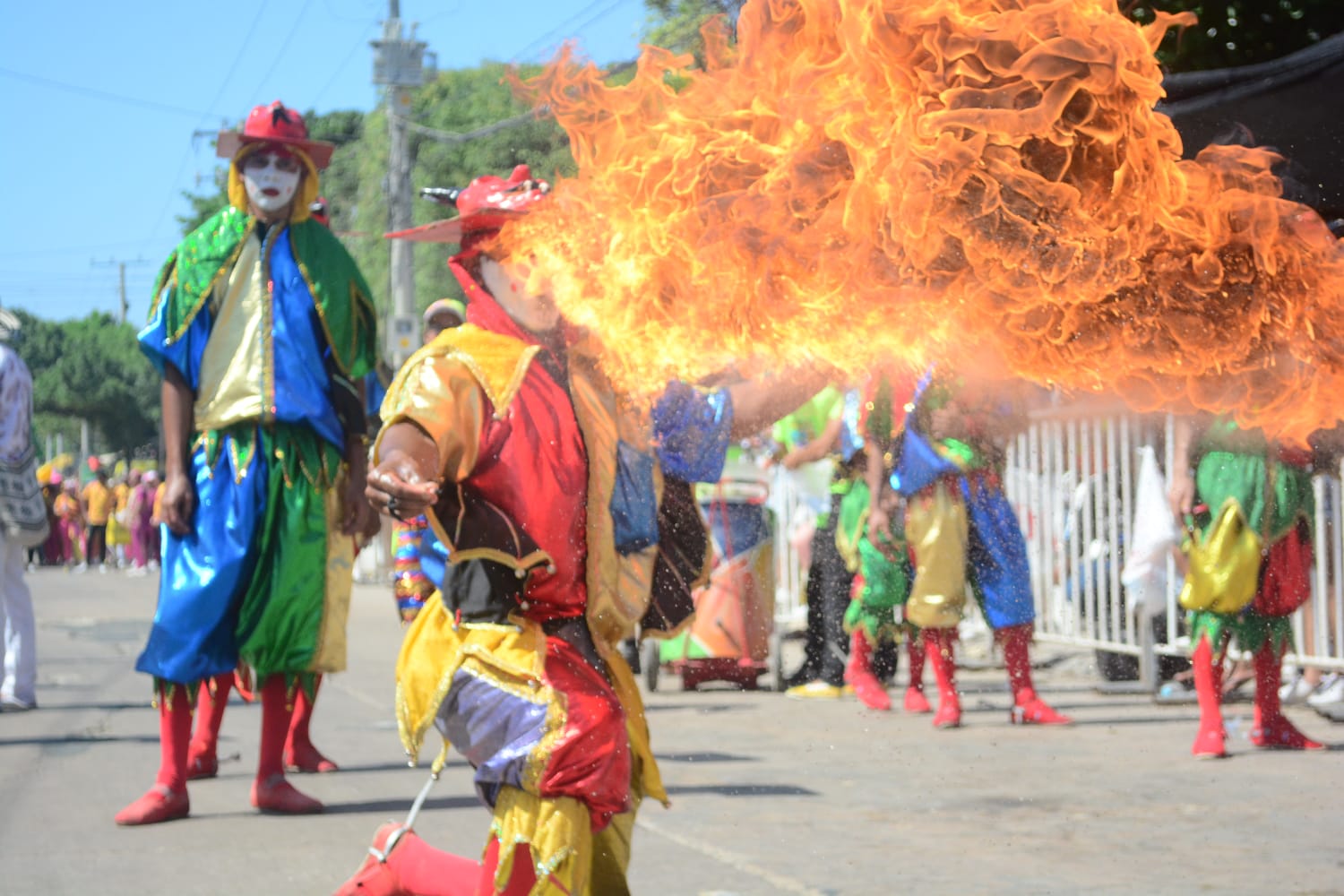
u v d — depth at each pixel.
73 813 5.06
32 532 7.86
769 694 8.45
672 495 3.09
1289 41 8.23
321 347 5.05
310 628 5.00
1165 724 6.80
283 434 4.96
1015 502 8.70
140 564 31.94
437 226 3.02
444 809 5.05
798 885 3.90
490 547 2.75
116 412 96.00
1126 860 4.12
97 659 11.08
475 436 2.79
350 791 5.45
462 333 2.89
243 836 4.65
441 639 2.82
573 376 2.92
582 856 2.69
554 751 2.65
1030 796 5.10
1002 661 9.43
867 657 7.77
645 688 8.72
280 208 5.01
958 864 4.11
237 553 4.91
